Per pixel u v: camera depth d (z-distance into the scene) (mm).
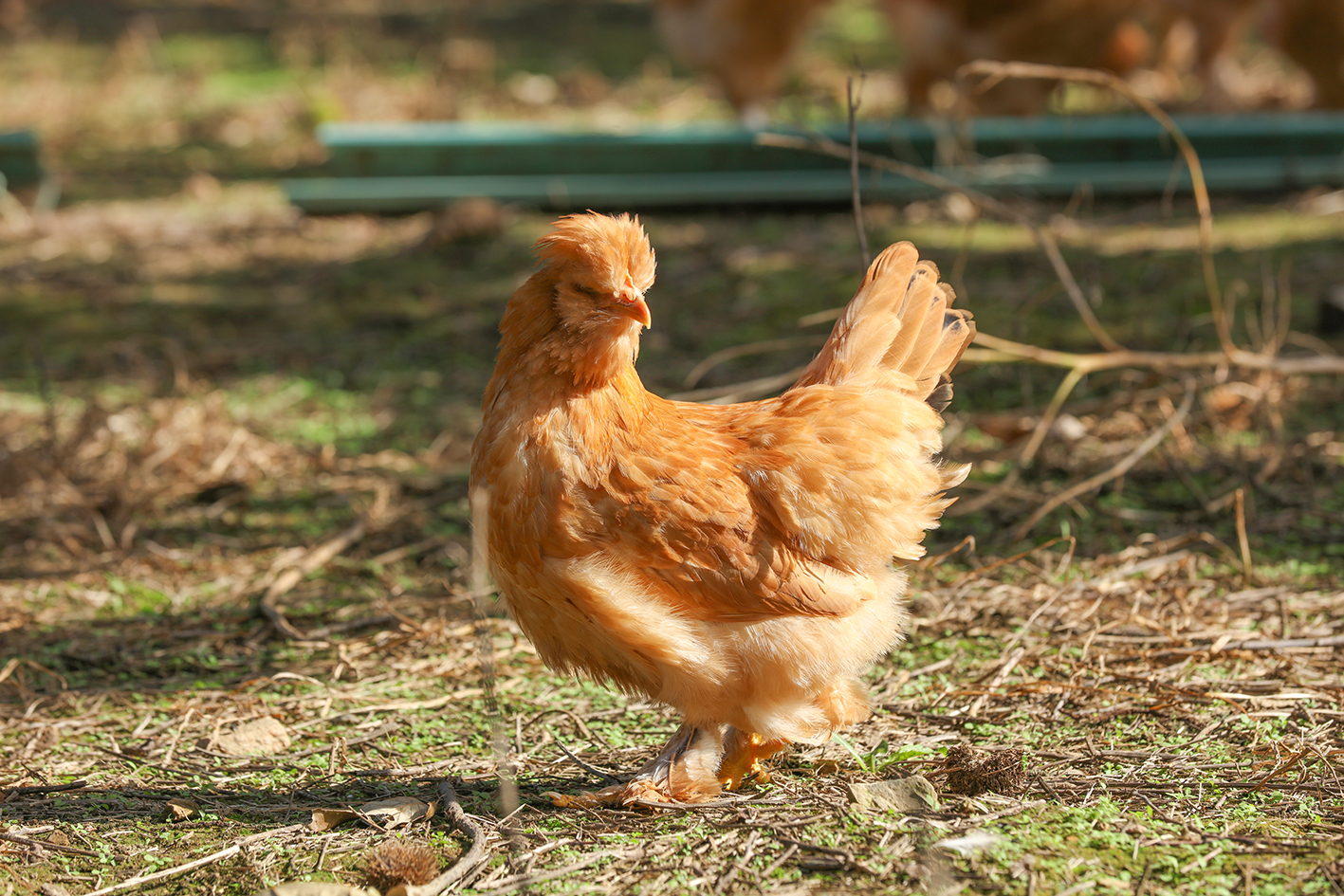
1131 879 2662
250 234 10039
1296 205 9781
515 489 2883
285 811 3125
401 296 8547
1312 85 11234
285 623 4312
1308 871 2680
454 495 5586
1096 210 10023
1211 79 11555
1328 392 6223
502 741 2984
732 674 2979
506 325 3002
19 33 17812
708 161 10469
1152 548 4672
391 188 10461
